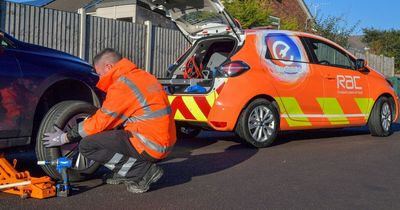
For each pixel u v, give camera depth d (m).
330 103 8.50
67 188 4.79
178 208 4.57
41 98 5.29
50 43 10.70
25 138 4.95
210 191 5.17
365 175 6.07
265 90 7.54
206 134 9.34
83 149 4.82
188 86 7.60
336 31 22.33
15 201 4.59
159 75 13.28
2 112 4.69
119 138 4.79
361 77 9.10
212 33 8.01
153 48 13.05
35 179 4.69
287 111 7.90
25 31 10.20
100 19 11.70
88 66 5.57
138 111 4.81
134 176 4.94
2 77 4.68
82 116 5.09
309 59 8.29
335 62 8.82
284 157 7.07
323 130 10.34
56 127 4.88
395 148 8.07
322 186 5.49
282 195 5.09
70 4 22.25
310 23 22.91
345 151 7.70
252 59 7.53
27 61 4.95
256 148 7.71
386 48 40.28
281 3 25.33
